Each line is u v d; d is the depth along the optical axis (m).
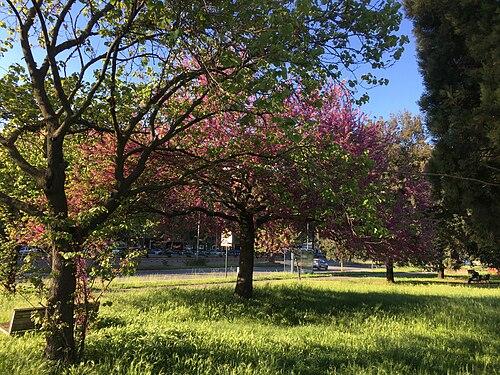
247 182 10.20
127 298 10.91
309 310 10.38
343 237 10.79
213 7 4.84
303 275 30.61
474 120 10.76
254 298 11.55
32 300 9.45
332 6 5.09
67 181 7.72
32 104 5.93
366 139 11.80
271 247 16.03
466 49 11.49
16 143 7.42
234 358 5.26
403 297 13.09
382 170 11.46
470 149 11.16
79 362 4.69
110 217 5.38
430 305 10.79
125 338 5.85
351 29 5.12
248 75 4.88
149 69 7.41
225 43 4.89
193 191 10.72
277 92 4.50
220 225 13.36
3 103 5.75
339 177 7.71
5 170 7.00
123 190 5.45
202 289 13.32
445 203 12.23
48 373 4.21
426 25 12.68
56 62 5.33
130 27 5.51
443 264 28.95
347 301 11.94
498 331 8.14
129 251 4.86
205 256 55.88
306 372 5.04
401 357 5.96
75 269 4.77
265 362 4.99
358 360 5.68
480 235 13.77
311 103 5.48
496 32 9.95
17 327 6.36
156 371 4.65
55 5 6.09
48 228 4.91
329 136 8.49
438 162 11.59
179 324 7.95
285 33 4.04
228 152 8.75
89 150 8.45
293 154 8.12
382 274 35.44
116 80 6.13
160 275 25.75
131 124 5.76
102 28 5.37
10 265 5.47
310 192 9.44
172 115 7.80
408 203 15.61
